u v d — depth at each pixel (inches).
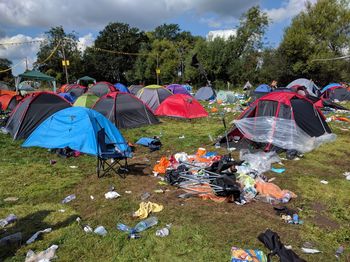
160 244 182.4
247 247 179.3
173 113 652.7
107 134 339.9
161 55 2225.6
